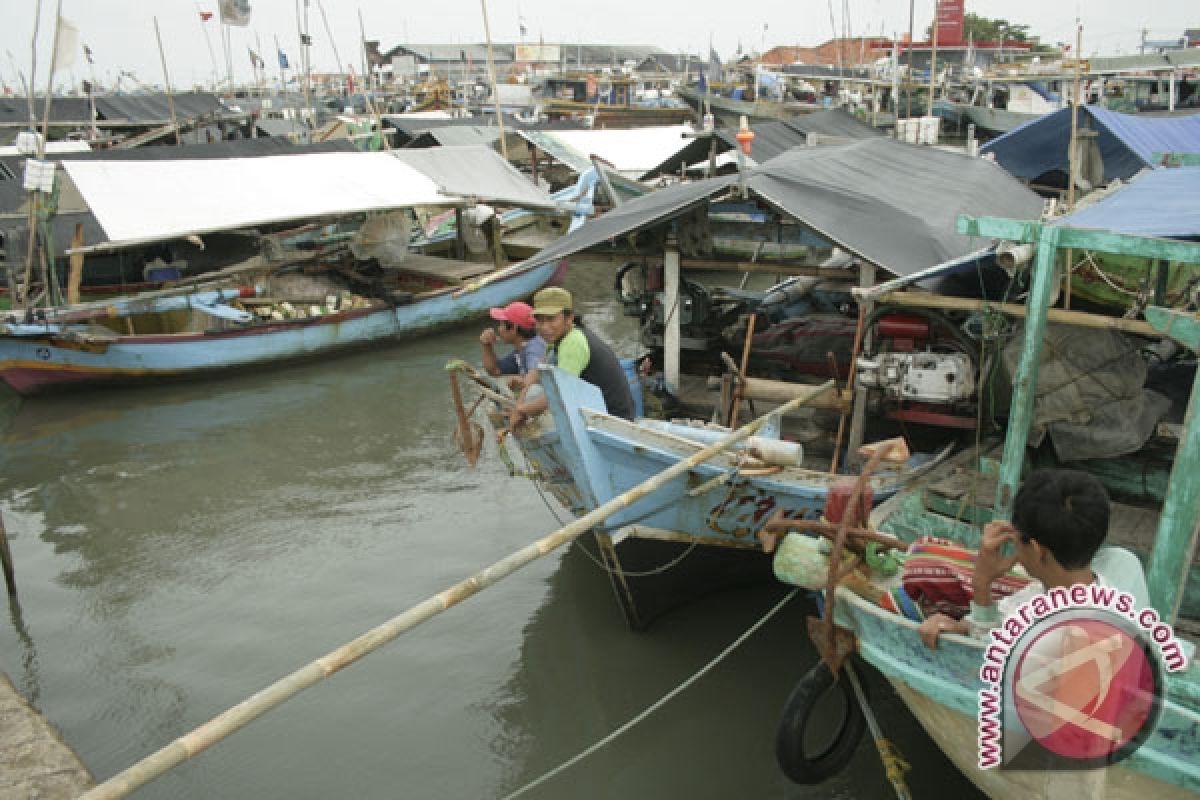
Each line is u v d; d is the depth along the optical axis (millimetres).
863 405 6496
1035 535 3129
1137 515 5680
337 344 13812
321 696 6105
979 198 9070
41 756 4898
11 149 23000
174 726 5867
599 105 33719
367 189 14531
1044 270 4555
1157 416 6098
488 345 6762
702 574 6625
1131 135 13539
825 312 9328
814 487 6117
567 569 7668
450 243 18672
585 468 5863
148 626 7059
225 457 10461
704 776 5316
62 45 12930
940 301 5551
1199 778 3225
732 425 7039
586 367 6227
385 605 7219
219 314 12703
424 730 5766
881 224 6848
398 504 9102
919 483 5922
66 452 10656
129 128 33125
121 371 12156
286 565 7922
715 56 37344
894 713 5730
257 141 18344
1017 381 4699
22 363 11648
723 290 9641
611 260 8422
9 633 7023
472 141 24781
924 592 4215
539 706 5953
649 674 6211
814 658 6273
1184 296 6434
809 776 4578
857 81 31000
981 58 38812
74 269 12672
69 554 8320
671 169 17859
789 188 7051
